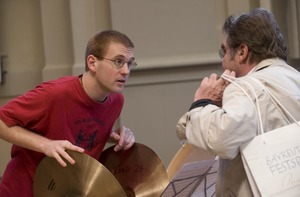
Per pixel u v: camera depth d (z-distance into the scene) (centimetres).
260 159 232
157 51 545
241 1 548
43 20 560
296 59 557
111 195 259
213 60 540
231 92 245
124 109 550
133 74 548
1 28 570
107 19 554
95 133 315
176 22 545
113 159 325
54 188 279
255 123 236
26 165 307
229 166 252
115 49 292
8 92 565
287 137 235
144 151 315
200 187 294
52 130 299
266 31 255
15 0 569
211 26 544
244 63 260
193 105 255
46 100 294
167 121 550
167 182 304
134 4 544
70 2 550
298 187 229
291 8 549
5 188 313
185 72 547
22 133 291
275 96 244
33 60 572
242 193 246
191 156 301
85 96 302
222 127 230
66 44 560
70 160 265
